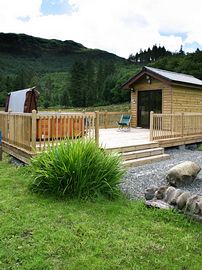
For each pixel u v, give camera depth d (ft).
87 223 13.19
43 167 17.39
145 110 53.52
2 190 17.48
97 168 16.79
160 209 14.85
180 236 12.17
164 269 9.80
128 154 27.99
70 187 16.38
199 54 121.80
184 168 20.80
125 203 16.21
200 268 9.87
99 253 10.68
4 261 9.97
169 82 46.42
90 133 24.98
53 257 10.34
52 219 13.51
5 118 29.63
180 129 38.99
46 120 25.17
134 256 10.55
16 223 12.88
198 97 53.26
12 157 27.96
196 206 13.71
